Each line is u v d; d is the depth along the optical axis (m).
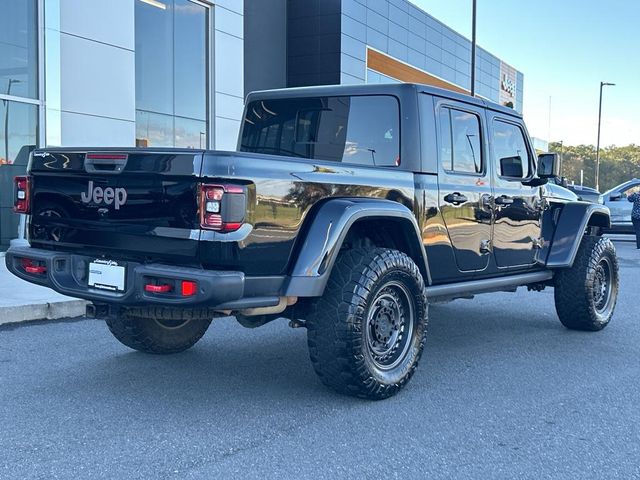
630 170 90.00
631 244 18.77
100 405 4.20
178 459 3.40
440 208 4.93
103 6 12.45
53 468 3.27
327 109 5.34
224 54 15.96
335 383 4.19
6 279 8.41
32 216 4.39
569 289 6.48
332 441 3.68
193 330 5.50
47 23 11.44
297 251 3.92
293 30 25.05
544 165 5.88
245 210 3.61
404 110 4.88
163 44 14.57
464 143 5.29
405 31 29.89
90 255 4.06
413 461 3.44
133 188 3.81
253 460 3.41
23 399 4.29
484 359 5.57
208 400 4.33
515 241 5.79
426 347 5.98
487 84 41.12
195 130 15.52
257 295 3.77
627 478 3.29
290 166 3.88
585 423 4.05
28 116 11.38
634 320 7.39
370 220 4.39
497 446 3.67
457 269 5.16
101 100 12.51
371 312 4.22
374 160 5.00
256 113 5.81
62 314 6.89
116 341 5.90
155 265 3.69
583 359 5.61
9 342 5.81
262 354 5.56
